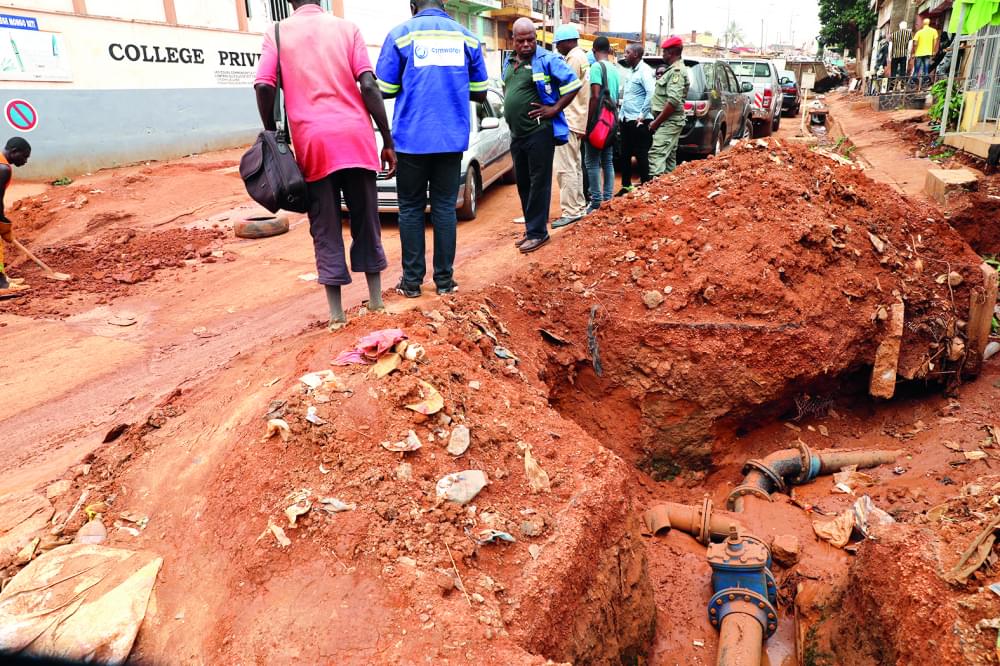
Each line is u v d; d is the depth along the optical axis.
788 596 4.59
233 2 16.16
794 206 6.18
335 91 4.07
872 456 5.63
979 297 6.21
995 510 3.73
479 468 3.35
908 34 25.06
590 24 50.91
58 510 3.34
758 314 5.67
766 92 16.69
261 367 4.25
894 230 6.48
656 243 6.20
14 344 6.07
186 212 10.55
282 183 3.96
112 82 13.59
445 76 4.81
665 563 4.88
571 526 3.23
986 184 8.48
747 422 5.93
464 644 2.48
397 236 8.72
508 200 10.44
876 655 3.56
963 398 6.12
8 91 11.88
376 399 3.42
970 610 3.06
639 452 5.91
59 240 9.40
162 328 6.36
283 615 2.63
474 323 5.10
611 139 7.79
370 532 2.86
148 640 2.64
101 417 4.66
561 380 5.85
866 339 5.92
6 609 2.69
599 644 3.30
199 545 3.01
